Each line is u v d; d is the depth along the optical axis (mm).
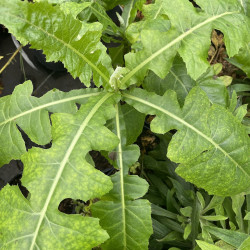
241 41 716
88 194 647
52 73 1088
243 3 781
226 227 824
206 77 789
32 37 637
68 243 625
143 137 1019
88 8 795
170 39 708
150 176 916
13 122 720
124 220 713
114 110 725
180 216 814
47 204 635
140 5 809
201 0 721
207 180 708
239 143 700
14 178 960
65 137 672
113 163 740
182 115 707
